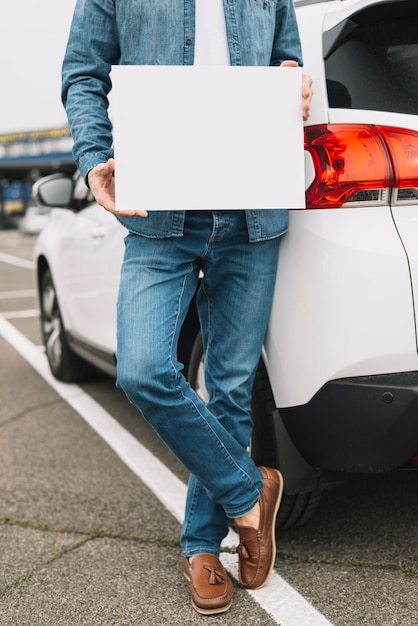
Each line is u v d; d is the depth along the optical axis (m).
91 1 1.95
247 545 2.12
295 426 2.12
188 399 1.93
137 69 1.76
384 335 1.93
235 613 2.03
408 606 2.03
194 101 1.78
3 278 10.98
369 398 1.94
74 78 1.98
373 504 2.69
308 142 2.00
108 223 3.25
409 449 1.95
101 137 1.93
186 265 1.97
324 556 2.32
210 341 2.12
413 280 1.93
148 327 1.90
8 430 3.68
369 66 2.05
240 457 2.06
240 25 1.88
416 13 2.13
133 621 2.01
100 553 2.41
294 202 1.82
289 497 2.30
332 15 2.11
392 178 1.94
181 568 2.30
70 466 3.18
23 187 36.44
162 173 1.79
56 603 2.12
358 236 1.94
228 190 1.81
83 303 3.68
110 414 3.89
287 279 2.05
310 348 2.01
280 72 1.79
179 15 1.84
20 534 2.56
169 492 2.87
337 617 1.99
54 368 4.54
